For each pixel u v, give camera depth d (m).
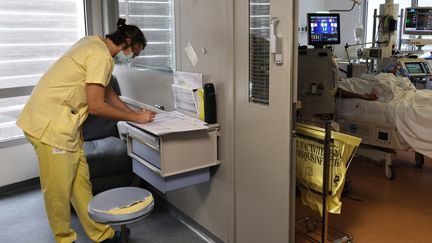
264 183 2.21
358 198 3.37
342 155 2.25
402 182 3.71
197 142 2.44
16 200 3.55
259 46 2.13
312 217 2.99
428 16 4.77
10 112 3.75
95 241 2.63
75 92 2.37
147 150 2.52
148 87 3.29
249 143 2.28
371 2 6.34
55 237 2.56
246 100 2.25
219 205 2.62
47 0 3.87
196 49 2.60
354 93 3.82
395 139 3.56
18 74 3.78
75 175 2.51
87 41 2.44
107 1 3.92
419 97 3.49
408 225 2.91
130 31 2.47
